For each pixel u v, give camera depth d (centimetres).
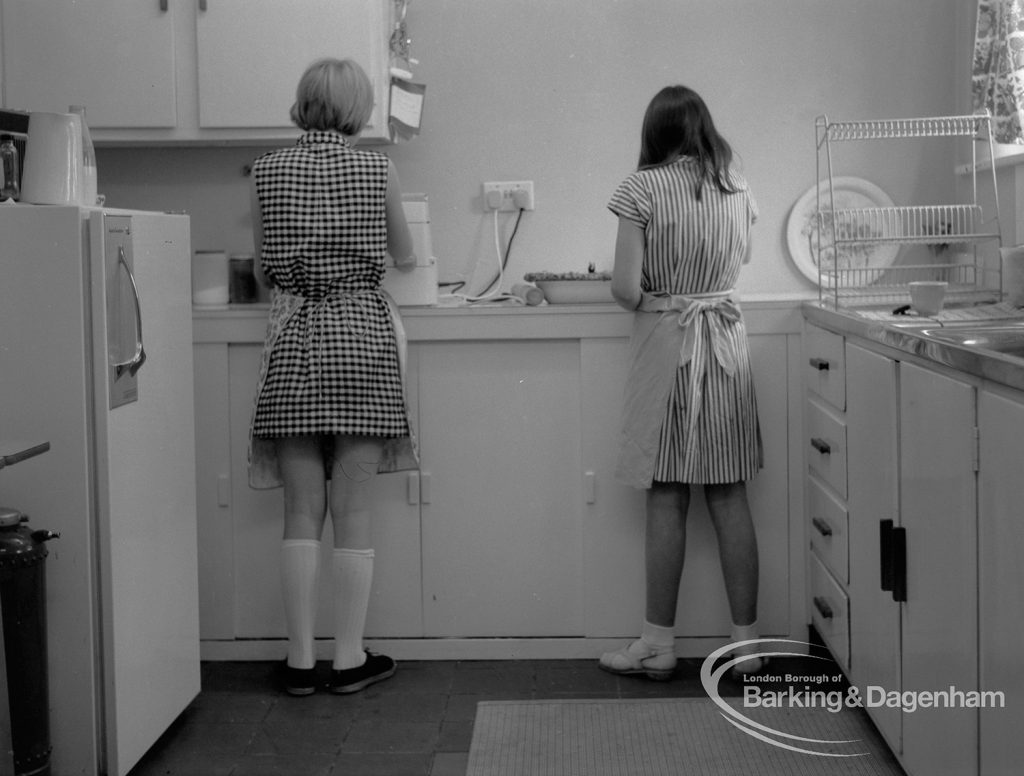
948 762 199
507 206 354
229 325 315
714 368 290
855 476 259
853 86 349
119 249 237
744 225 293
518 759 257
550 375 315
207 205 356
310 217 286
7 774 219
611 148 352
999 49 293
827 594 291
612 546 316
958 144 342
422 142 354
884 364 234
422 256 315
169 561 265
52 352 228
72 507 230
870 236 347
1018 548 166
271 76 319
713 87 350
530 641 321
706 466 290
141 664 250
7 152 244
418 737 271
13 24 320
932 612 206
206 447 319
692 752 259
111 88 321
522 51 351
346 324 287
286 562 296
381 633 322
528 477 317
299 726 278
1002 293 279
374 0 318
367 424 286
